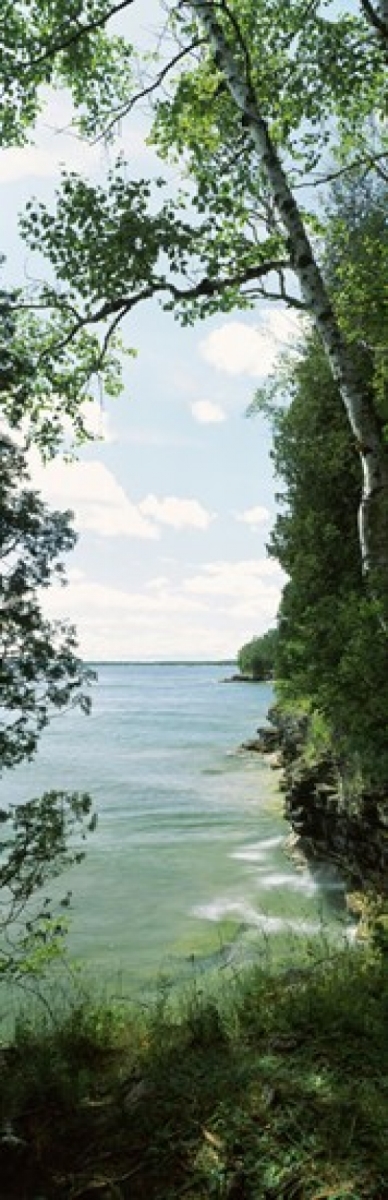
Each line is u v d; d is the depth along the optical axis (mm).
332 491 21812
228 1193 3182
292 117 9820
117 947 12234
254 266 9406
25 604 5316
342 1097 3707
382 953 6176
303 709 20281
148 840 20469
